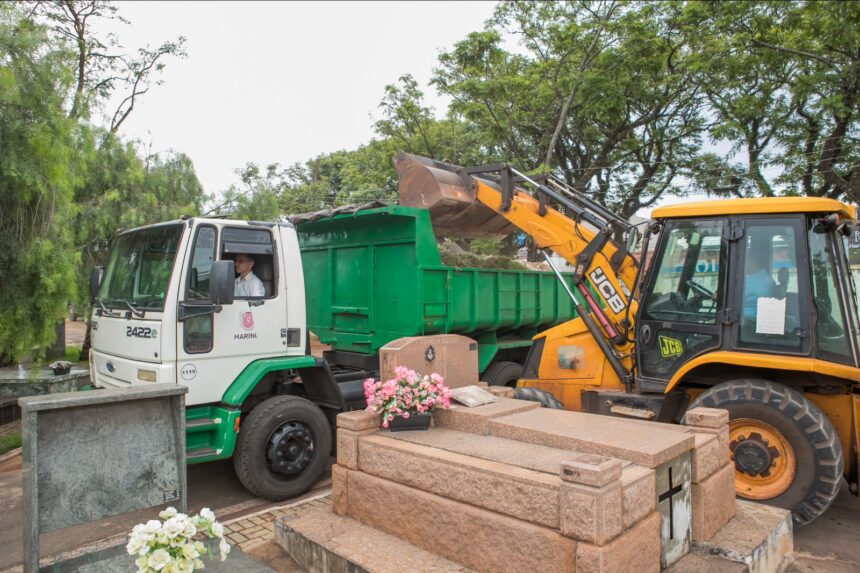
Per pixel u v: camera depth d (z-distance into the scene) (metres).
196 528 2.69
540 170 16.55
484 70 17.84
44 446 2.86
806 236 4.80
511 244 16.02
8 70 6.04
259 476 5.17
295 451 5.35
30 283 6.67
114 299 5.57
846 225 5.00
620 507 2.77
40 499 2.83
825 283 4.84
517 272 7.90
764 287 4.93
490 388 5.02
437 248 6.71
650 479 3.03
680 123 19.23
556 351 6.42
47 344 6.84
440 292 6.71
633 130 19.94
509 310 7.80
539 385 6.46
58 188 6.73
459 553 3.23
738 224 5.06
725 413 3.90
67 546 4.45
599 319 6.07
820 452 4.38
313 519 4.00
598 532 2.64
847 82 14.85
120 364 5.27
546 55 19.30
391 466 3.71
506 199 6.83
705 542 3.45
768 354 4.83
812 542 4.55
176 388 3.25
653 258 5.57
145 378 4.97
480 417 4.00
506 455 3.41
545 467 3.14
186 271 5.00
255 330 5.41
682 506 3.37
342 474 4.03
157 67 16.53
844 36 13.32
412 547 3.49
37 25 6.75
